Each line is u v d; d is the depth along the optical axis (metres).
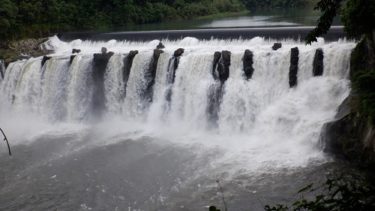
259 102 31.22
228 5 93.00
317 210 6.97
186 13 81.75
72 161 29.00
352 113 25.11
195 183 24.45
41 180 26.48
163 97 34.94
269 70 31.02
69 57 39.16
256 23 58.59
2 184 26.20
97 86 38.09
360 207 6.71
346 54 28.06
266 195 22.19
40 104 39.44
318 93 28.59
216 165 26.62
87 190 24.80
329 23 10.45
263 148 28.66
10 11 50.38
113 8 70.44
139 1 75.00
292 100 29.52
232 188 23.36
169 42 40.38
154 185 24.73
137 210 22.23
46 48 46.75
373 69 24.34
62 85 38.66
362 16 19.30
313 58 29.25
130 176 26.12
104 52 38.47
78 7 64.88
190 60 33.56
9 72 40.56
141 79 35.81
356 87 23.61
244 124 31.62
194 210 21.55
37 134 35.34
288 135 28.84
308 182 23.05
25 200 24.06
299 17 64.06
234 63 32.12
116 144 31.67
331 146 26.03
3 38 48.84
